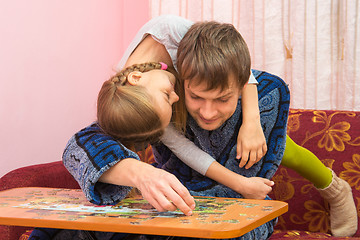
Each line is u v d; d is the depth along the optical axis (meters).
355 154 1.60
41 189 1.13
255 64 2.56
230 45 1.07
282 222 1.62
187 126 1.26
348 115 1.68
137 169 0.91
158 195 0.85
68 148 1.03
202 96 1.06
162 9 2.70
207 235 0.73
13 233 1.35
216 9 2.62
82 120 2.62
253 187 1.17
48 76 2.39
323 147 1.63
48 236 1.01
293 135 1.67
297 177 1.62
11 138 2.19
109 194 0.96
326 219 1.59
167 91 1.04
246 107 1.23
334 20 2.43
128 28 2.93
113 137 1.02
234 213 0.86
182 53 1.10
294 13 2.48
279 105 1.29
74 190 1.12
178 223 0.77
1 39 2.14
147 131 0.99
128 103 0.96
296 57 2.47
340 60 2.44
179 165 1.28
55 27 2.43
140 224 0.77
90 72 2.67
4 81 2.15
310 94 2.46
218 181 1.21
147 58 1.26
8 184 1.41
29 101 2.29
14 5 2.19
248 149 1.20
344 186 1.52
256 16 2.54
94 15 2.69
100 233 0.98
